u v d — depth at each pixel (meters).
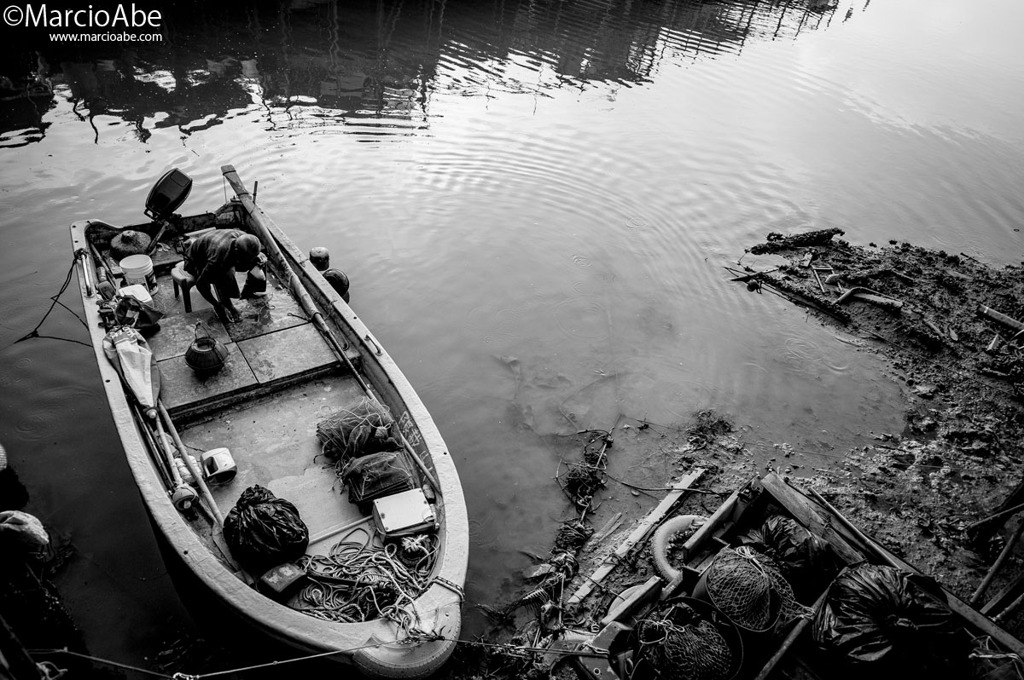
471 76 22.28
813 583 6.61
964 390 12.03
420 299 12.38
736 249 15.33
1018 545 8.96
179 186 10.80
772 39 31.66
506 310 12.38
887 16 40.12
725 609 5.71
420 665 5.93
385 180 15.81
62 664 6.48
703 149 19.66
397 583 6.59
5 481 8.26
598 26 29.53
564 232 14.97
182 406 8.15
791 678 5.51
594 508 8.86
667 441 10.05
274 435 8.23
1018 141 23.08
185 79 19.28
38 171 14.30
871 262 15.34
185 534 6.49
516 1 30.80
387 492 7.28
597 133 19.64
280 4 25.50
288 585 6.39
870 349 12.85
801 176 19.02
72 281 11.62
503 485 9.02
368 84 20.50
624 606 6.81
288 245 10.89
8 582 6.63
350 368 9.14
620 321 12.53
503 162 17.34
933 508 9.48
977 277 15.40
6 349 10.16
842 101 24.91
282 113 18.08
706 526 7.37
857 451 10.40
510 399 10.45
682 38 29.70
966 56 32.53
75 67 19.16
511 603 7.56
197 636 6.89
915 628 5.42
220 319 9.65
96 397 9.59
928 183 19.64
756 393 11.28
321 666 6.03
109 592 7.24
